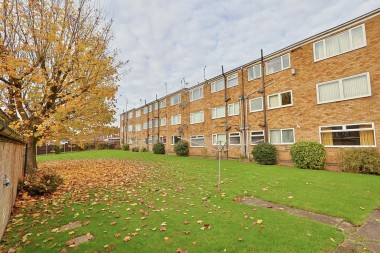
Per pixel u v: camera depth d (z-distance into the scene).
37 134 9.53
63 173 13.51
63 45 9.59
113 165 17.84
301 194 7.05
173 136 31.25
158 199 7.15
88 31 10.69
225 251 3.77
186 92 28.17
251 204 6.41
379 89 11.40
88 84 10.33
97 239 4.36
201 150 24.72
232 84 21.19
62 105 9.57
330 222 4.91
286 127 15.96
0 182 4.26
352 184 8.16
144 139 41.22
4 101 9.62
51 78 9.80
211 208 6.08
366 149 11.08
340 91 12.98
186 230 4.67
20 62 8.12
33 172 9.44
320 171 11.55
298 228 4.55
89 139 12.41
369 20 11.90
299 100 15.18
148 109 39.72
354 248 3.76
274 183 8.82
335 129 13.15
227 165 15.22
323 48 13.97
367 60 11.91
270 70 17.45
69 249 3.99
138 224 5.10
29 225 5.20
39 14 9.34
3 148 4.55
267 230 4.50
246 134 19.28
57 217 5.70
